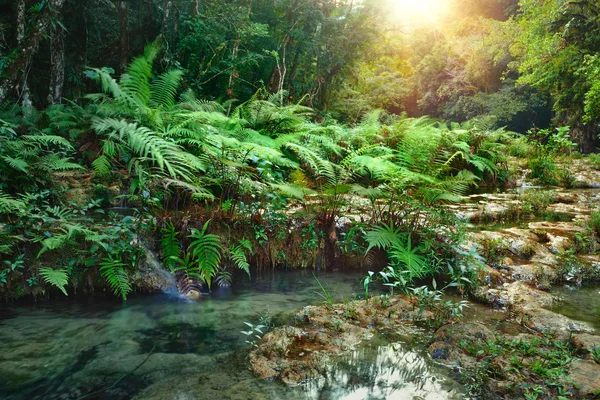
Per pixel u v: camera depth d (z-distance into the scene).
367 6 18.11
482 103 29.33
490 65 29.81
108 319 3.27
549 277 4.26
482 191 10.00
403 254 4.00
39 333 2.98
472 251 4.11
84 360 2.58
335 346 2.76
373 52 20.28
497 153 11.38
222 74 14.62
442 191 4.74
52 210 3.92
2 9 10.62
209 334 3.00
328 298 3.65
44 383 2.30
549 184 11.41
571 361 2.44
